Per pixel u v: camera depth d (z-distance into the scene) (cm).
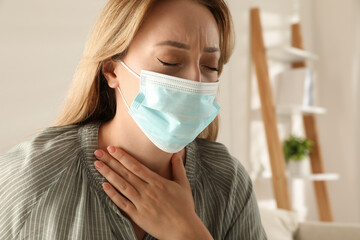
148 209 94
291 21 343
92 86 105
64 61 180
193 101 92
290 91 309
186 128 93
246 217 113
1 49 161
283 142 321
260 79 281
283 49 289
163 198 95
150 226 94
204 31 90
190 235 93
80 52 186
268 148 278
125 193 93
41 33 173
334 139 369
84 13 188
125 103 96
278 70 322
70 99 108
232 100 270
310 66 375
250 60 289
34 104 169
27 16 169
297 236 223
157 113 93
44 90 173
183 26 88
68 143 100
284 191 273
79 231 91
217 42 94
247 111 283
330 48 373
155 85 90
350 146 361
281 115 323
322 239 216
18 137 164
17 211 89
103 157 96
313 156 327
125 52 94
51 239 89
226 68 266
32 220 89
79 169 97
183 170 102
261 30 284
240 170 117
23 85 167
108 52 93
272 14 319
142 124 94
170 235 94
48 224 90
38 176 92
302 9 361
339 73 368
